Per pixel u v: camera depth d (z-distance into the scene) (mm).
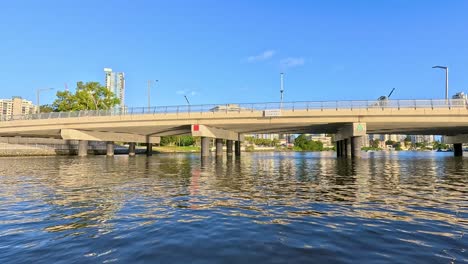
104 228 7449
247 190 13914
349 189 14125
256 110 45531
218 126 52188
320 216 8609
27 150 62062
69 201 11141
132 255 5570
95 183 16781
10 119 57312
